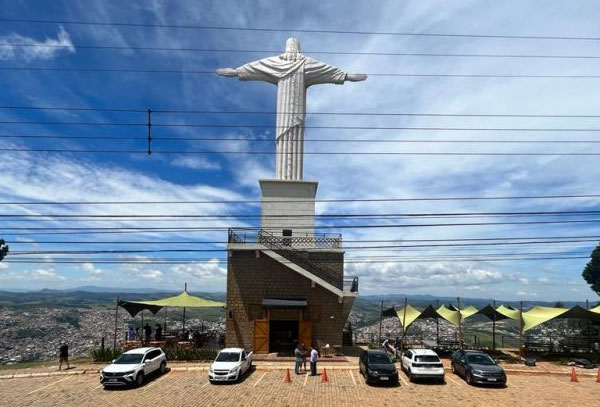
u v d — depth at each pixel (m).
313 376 29.16
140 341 37.59
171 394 25.03
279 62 40.31
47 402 23.78
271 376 29.25
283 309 35.28
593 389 27.05
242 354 29.27
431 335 64.00
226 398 24.17
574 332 49.09
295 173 39.12
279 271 35.78
